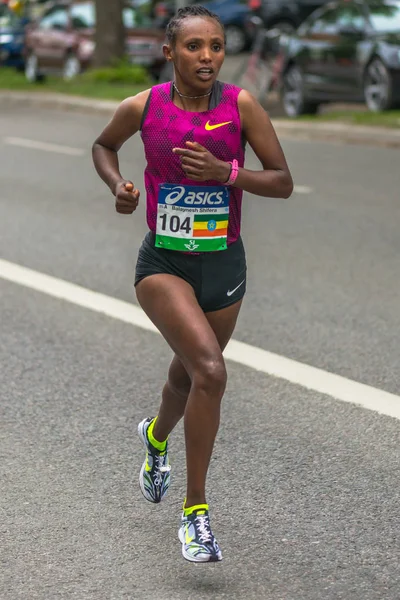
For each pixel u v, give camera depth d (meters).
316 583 8.82
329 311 16.70
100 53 52.97
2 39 61.34
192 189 8.88
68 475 11.07
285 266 19.48
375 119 36.75
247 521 9.98
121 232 22.48
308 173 29.42
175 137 8.79
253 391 13.31
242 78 47.25
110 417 12.66
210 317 9.34
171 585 8.84
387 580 8.85
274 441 11.80
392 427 12.12
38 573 9.05
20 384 13.80
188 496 8.93
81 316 16.69
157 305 9.01
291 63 41.38
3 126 41.19
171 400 9.60
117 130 9.18
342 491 10.58
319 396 13.10
